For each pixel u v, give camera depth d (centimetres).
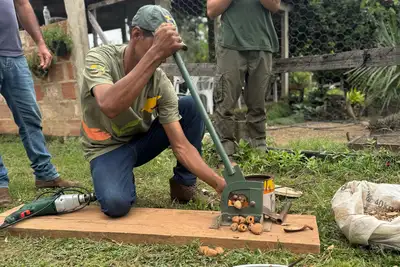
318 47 669
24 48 527
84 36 495
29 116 276
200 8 739
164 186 284
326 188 264
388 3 538
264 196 192
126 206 201
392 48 370
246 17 322
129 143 224
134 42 190
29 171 348
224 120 346
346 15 671
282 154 331
